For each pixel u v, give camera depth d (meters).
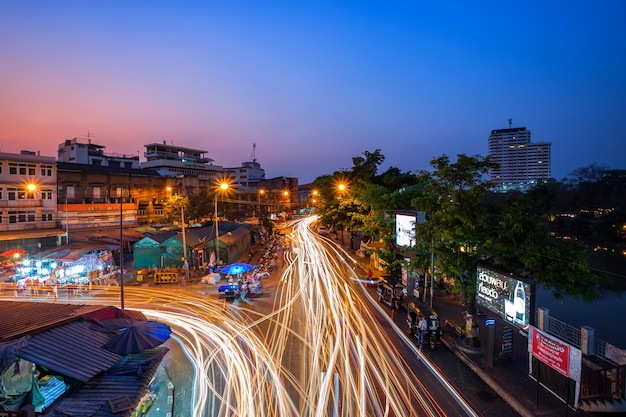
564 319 23.70
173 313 23.72
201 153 122.31
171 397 13.59
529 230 15.55
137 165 96.75
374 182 49.41
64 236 48.78
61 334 12.56
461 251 18.56
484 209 17.27
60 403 10.83
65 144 89.50
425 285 25.44
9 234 43.88
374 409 12.71
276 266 38.62
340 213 47.72
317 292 28.52
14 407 10.46
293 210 134.75
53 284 30.28
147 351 13.95
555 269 14.56
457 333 19.44
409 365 16.28
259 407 12.86
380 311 23.80
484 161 17.62
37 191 48.25
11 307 15.06
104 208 57.09
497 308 15.59
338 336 19.47
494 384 14.34
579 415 12.17
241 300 26.69
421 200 19.25
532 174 153.50
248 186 134.62
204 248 38.44
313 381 14.68
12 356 10.61
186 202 58.50
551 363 12.98
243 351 17.67
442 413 12.62
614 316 23.19
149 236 38.72
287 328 20.70
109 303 26.22
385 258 30.05
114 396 11.13
